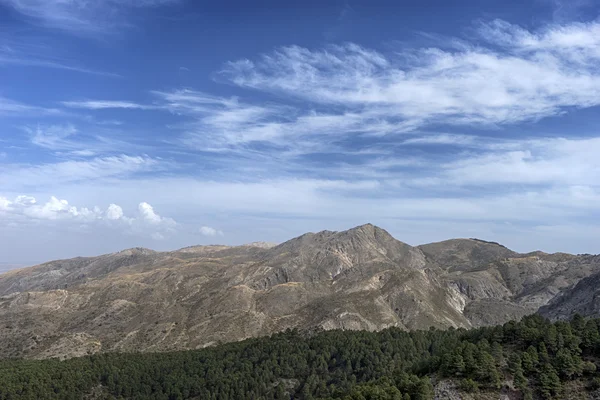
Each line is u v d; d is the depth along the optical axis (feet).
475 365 418.72
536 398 392.47
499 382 404.98
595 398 379.76
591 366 400.67
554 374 398.01
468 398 395.55
